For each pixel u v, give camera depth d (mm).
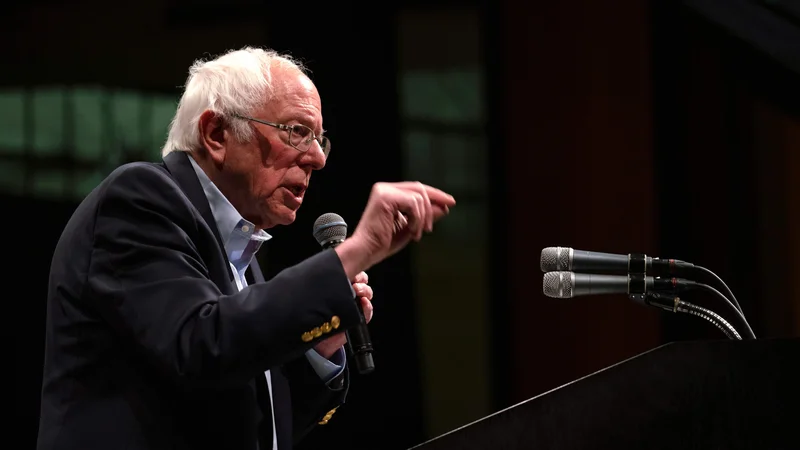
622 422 4594
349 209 15883
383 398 16188
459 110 17516
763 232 15570
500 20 16766
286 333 5008
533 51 16500
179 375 5020
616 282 6270
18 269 16891
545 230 16391
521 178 16609
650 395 4602
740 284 15508
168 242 5410
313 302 5070
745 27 15062
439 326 17812
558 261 6324
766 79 15281
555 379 16156
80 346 5477
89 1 17375
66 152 17359
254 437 5613
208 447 5473
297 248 15594
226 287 5707
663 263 6293
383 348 16266
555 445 4609
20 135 17141
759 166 15570
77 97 17484
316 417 6828
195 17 17719
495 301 16719
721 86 15531
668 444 4566
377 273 16406
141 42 17750
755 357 4566
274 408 6113
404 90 17078
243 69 6180
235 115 6102
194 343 4988
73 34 17391
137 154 17781
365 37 16234
